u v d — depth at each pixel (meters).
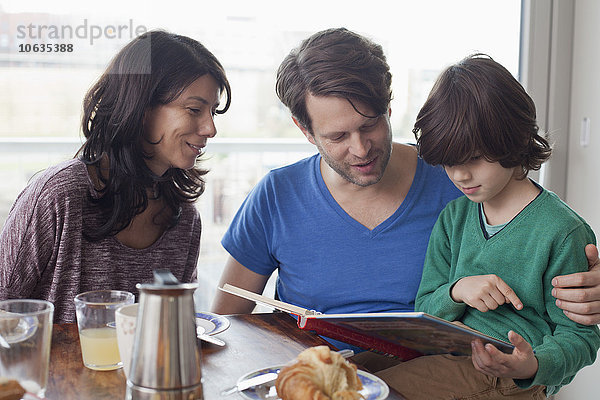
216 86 1.43
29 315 0.83
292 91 1.32
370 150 1.29
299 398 0.77
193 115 1.41
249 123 2.17
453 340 1.02
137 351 0.74
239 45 2.09
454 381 1.20
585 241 1.23
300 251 1.50
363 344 1.17
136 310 0.94
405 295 1.44
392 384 1.19
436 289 1.35
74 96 1.97
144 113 1.38
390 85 1.33
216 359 1.02
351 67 1.24
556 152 2.20
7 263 1.35
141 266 1.45
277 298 1.60
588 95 2.13
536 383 1.08
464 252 1.34
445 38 2.18
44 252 1.35
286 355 1.04
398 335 1.07
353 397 0.79
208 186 2.17
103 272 1.40
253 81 2.13
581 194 2.17
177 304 0.73
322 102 1.25
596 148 2.11
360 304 1.46
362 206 1.47
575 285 1.15
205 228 2.19
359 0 2.13
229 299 1.56
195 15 2.01
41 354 0.84
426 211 1.47
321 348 0.81
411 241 1.45
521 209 1.29
